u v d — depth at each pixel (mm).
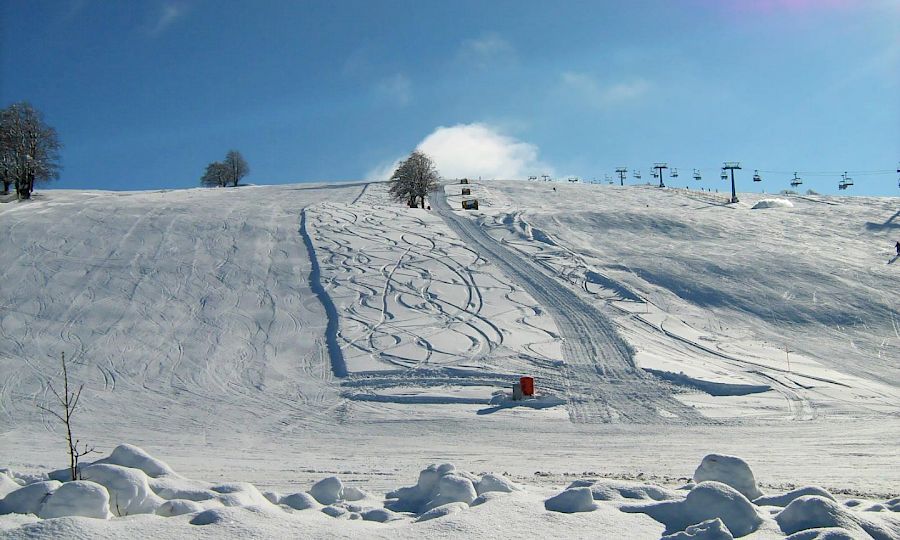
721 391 23656
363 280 37531
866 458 13961
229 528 4852
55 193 78500
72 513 5445
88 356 27562
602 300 35344
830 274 39094
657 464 13977
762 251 44438
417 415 21422
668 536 4992
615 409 21719
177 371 26281
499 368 26016
